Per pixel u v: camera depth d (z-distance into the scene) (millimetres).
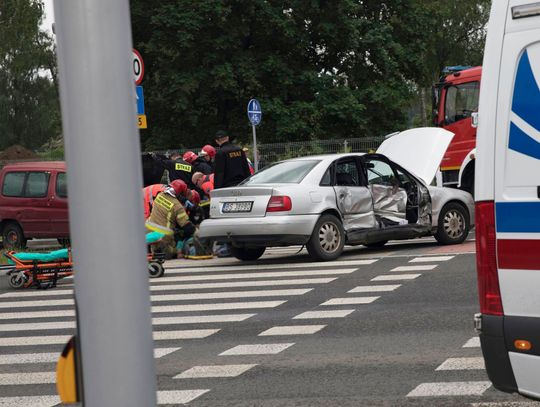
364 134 56719
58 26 3297
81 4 3262
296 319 12445
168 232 20969
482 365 9164
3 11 60312
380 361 9578
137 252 3340
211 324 12492
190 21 51594
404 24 59906
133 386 3338
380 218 19750
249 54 54500
